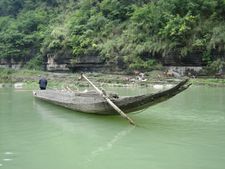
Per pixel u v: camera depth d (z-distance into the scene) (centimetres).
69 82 3978
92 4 6069
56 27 6016
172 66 4147
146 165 762
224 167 743
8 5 8431
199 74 3878
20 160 809
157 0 5006
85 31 5303
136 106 1277
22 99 2164
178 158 812
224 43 3725
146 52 4384
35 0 8075
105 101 1295
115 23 5212
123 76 4181
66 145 948
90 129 1162
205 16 4194
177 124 1229
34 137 1047
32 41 6550
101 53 4744
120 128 1174
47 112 1567
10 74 5569
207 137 1021
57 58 5438
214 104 1778
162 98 1231
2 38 6825
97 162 790
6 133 1105
